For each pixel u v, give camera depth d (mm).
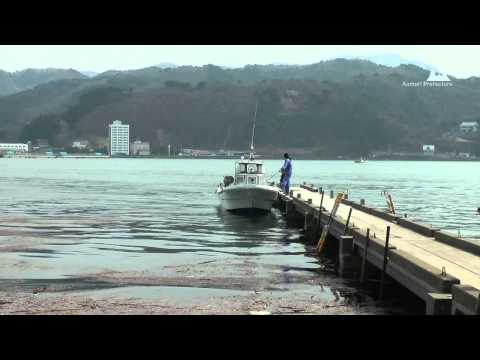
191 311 14992
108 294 16500
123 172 132375
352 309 15461
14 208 44000
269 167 183500
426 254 17188
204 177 107188
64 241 26938
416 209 46188
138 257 22812
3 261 21391
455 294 12102
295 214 35531
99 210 43031
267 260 22531
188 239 28266
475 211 44781
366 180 99312
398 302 16172
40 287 17250
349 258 19703
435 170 169625
